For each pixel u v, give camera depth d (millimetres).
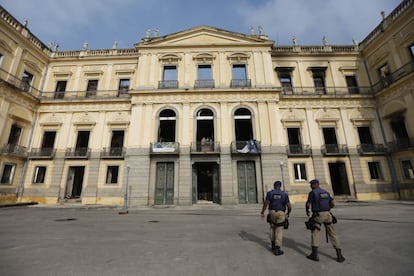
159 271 3838
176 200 16281
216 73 19672
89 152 19156
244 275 3645
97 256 4664
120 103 20500
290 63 21875
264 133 17719
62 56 22406
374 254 4586
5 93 17469
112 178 18875
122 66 22188
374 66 20547
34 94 20438
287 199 4922
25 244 5633
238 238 6230
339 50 22078
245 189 16766
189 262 4281
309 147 18969
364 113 19906
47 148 19359
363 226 7574
